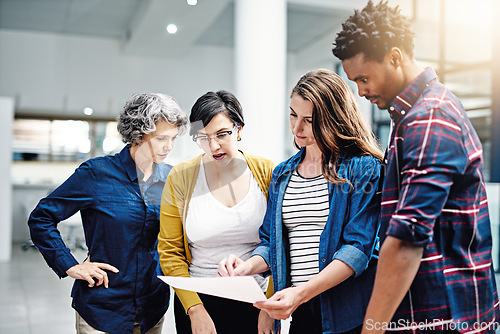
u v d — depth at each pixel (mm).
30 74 8711
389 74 1032
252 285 973
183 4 6281
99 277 1422
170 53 9094
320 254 1230
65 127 8883
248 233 1315
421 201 937
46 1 7082
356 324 1197
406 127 1010
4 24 8273
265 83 4633
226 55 9641
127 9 7430
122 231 1442
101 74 9055
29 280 5156
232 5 6871
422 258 1018
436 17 6195
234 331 1331
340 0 6113
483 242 1068
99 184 1454
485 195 1079
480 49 5898
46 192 7742
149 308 1485
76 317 1498
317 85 1238
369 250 1167
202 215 1283
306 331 1310
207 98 1255
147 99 1328
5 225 6363
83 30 8648
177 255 1343
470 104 5977
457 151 960
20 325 3641
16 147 8680
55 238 1466
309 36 7996
